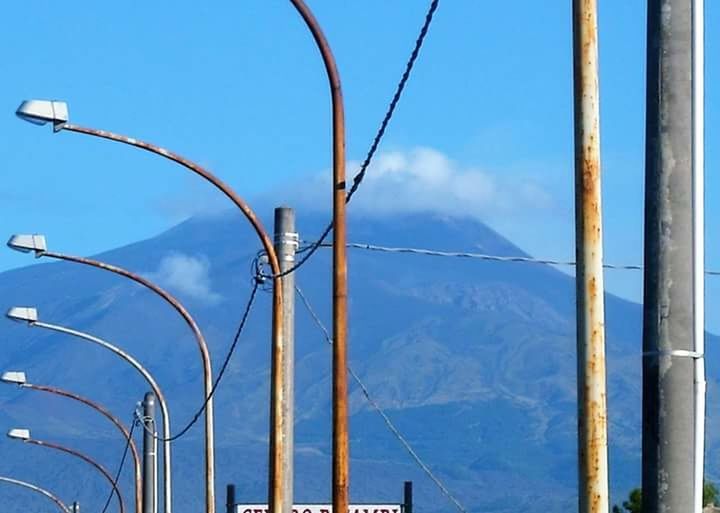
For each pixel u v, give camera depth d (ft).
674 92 119.65
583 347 124.36
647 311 119.55
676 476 118.32
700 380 118.73
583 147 124.67
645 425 119.55
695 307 119.03
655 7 120.47
